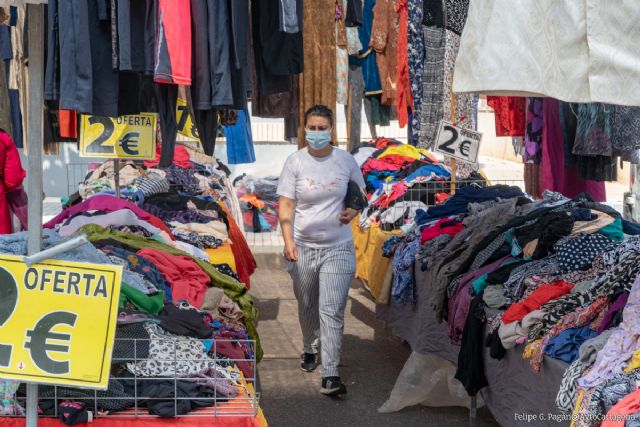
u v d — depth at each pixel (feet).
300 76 22.16
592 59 10.27
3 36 24.43
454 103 23.72
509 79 10.79
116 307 8.52
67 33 12.38
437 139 23.40
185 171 24.39
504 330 14.02
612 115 21.11
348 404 18.54
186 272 14.01
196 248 16.62
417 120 25.13
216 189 25.38
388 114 27.71
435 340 18.02
